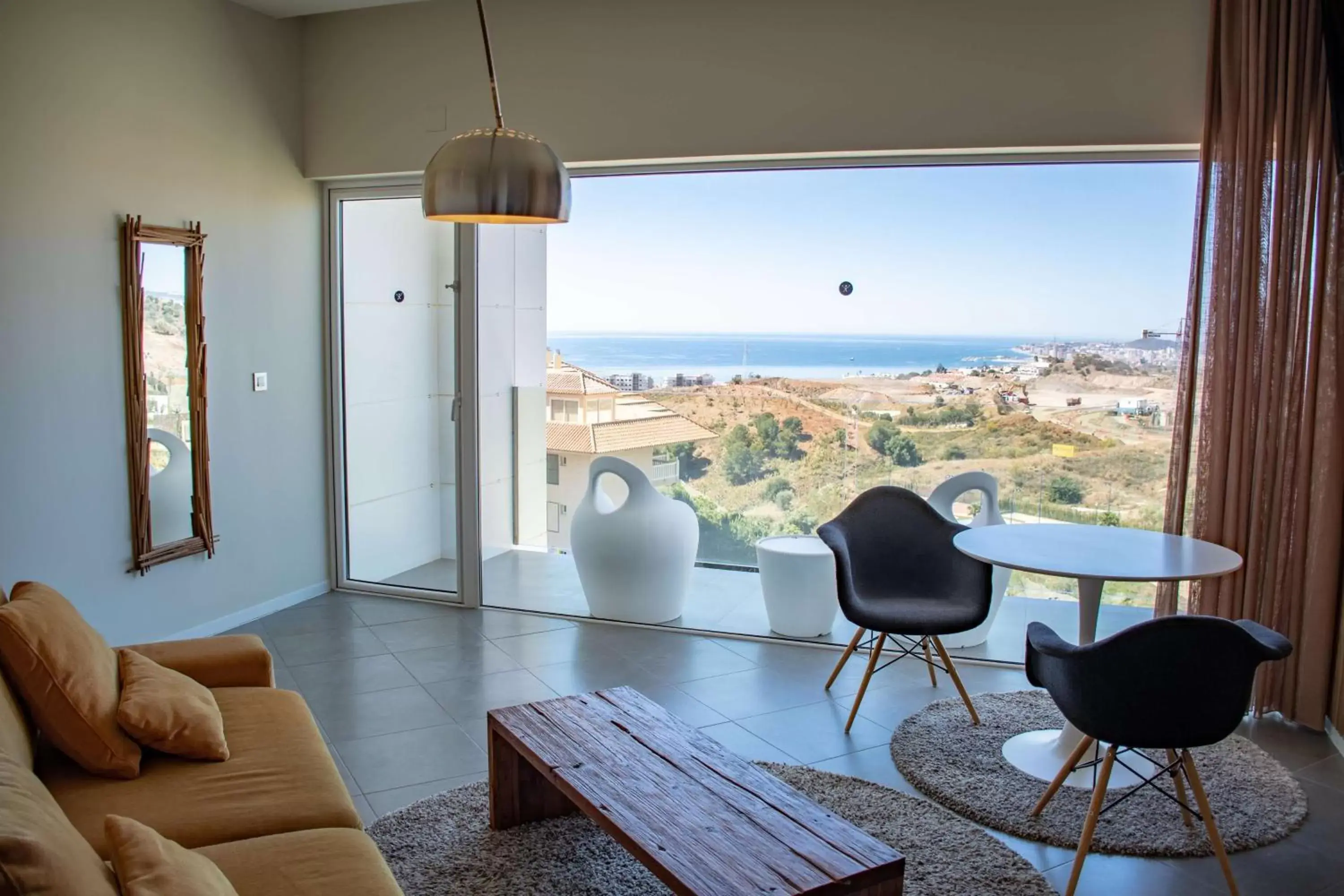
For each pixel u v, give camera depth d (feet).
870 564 13.26
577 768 8.28
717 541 15.89
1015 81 13.43
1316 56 11.98
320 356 17.90
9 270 12.02
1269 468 12.57
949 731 11.96
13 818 4.84
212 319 15.29
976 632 14.94
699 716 12.58
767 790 7.91
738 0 14.39
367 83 16.53
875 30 13.87
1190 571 9.98
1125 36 13.03
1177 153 13.29
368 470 17.94
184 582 15.05
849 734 12.07
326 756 8.48
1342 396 12.05
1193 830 9.62
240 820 7.27
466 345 16.83
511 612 17.15
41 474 12.57
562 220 8.54
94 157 13.12
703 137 14.71
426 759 11.26
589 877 8.69
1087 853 9.05
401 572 17.97
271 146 16.39
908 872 8.81
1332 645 12.32
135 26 13.69
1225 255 12.50
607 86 15.08
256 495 16.47
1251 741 12.12
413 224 17.07
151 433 14.24
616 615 16.44
